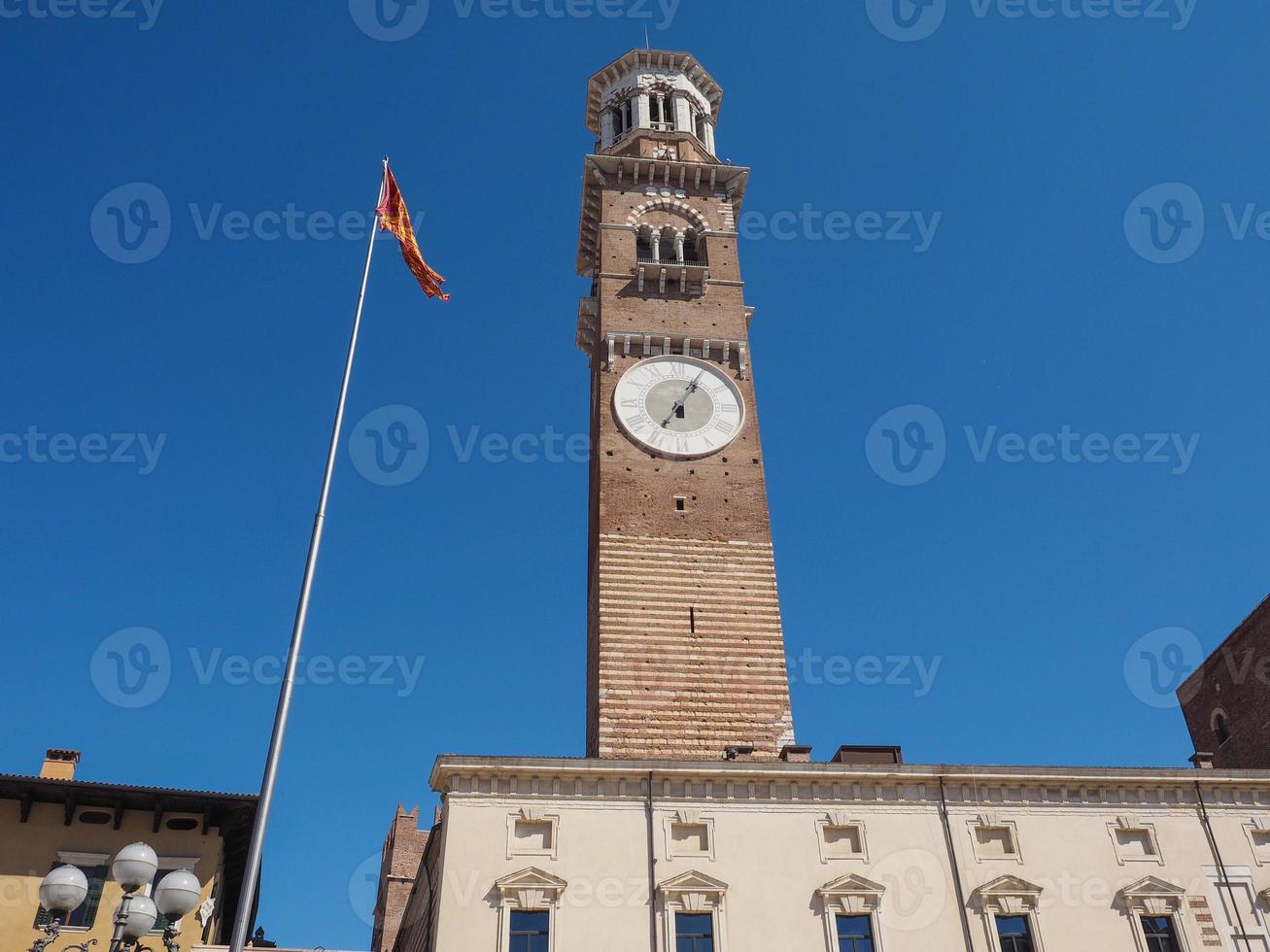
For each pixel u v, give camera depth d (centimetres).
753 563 6431
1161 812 4934
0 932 4875
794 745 5331
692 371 7238
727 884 4509
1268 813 4981
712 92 9481
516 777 4662
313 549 3569
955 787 4900
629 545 6406
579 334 8269
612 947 4331
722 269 7825
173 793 5197
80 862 5103
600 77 9431
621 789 4703
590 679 6450
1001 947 4538
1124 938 4603
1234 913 4712
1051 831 4828
